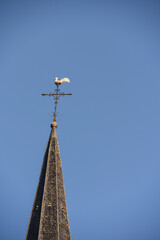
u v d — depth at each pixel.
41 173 57.94
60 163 59.16
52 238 51.53
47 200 54.84
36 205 54.91
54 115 62.94
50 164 58.31
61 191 56.34
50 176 57.06
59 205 54.72
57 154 59.69
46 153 60.00
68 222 54.53
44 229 52.25
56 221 53.00
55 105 63.34
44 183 56.31
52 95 63.59
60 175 57.81
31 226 53.25
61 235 52.25
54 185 56.16
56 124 62.50
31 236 52.25
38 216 53.75
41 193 55.75
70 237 53.56
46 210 53.97
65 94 63.72
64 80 63.97
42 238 51.53
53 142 60.72
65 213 54.88
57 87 63.97
